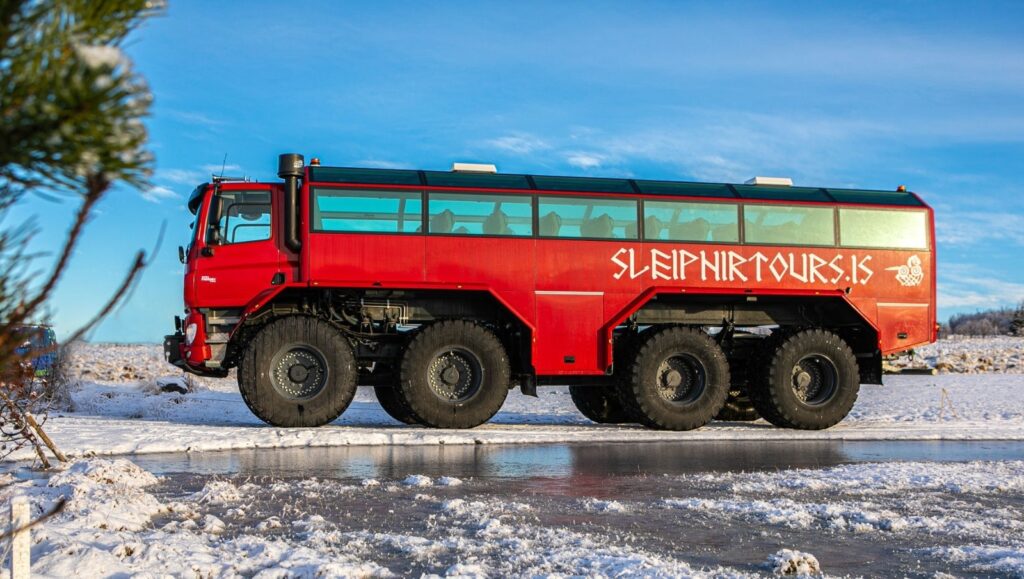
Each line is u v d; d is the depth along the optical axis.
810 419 16.12
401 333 15.57
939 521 6.99
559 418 19.02
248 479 8.74
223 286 14.59
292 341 14.57
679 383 16.05
